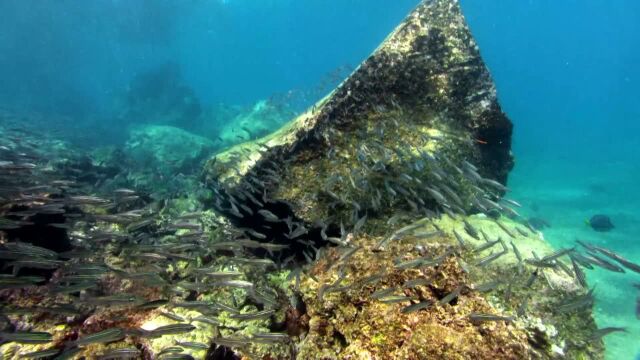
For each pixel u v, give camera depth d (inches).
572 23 4256.9
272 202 233.9
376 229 222.7
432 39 276.2
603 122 2522.1
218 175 271.3
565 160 1144.2
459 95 270.2
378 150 239.1
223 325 189.8
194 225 232.5
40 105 1413.6
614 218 513.7
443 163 243.1
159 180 496.7
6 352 175.6
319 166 241.0
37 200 223.5
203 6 1937.7
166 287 193.9
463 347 141.7
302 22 3157.0
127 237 237.5
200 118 1179.9
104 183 438.6
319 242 232.2
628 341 245.0
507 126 277.9
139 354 166.6
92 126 1122.7
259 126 757.3
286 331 190.7
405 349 145.5
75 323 192.9
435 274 169.8
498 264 185.0
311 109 278.7
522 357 140.1
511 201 221.0
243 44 3408.0
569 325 165.8
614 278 324.5
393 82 262.7
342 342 161.0
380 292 155.2
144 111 1221.1
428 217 208.4
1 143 443.8
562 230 468.1
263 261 213.2
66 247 245.6
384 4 2817.4
